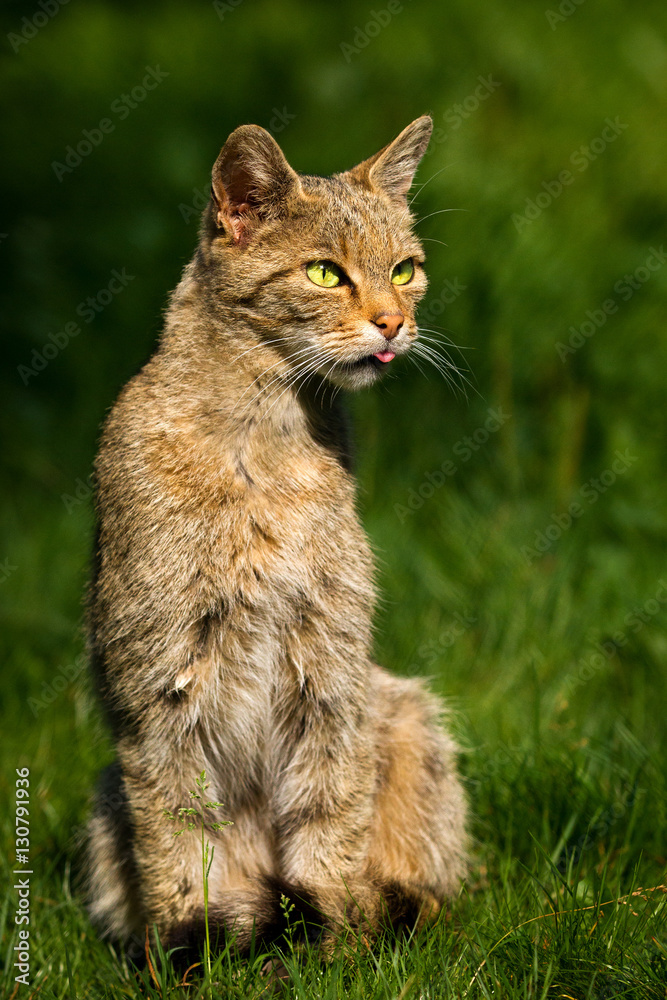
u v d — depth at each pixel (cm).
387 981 714
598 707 1102
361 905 801
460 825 898
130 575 778
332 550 808
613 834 896
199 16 2628
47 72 2408
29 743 1067
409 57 2161
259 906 797
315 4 2575
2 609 1266
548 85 2069
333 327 801
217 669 791
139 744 798
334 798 822
